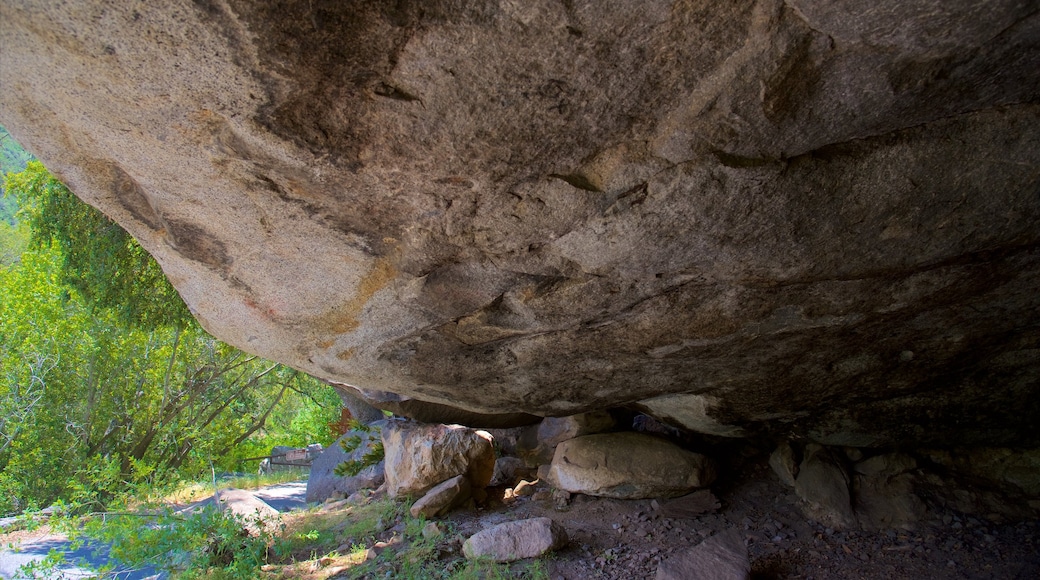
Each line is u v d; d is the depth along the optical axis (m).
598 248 1.94
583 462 4.01
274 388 13.17
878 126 1.56
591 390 3.08
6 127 1.70
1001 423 3.24
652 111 1.51
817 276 2.01
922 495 3.45
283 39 1.28
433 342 2.63
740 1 1.27
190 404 9.07
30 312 7.72
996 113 1.54
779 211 1.75
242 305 2.50
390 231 1.96
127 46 1.31
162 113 1.51
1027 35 1.29
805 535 3.39
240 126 1.49
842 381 2.89
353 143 1.55
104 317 7.70
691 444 4.18
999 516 3.28
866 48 1.33
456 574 3.13
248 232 2.02
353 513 4.47
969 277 2.06
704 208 1.73
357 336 2.61
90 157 1.80
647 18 1.29
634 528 3.58
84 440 7.89
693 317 2.32
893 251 1.89
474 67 1.38
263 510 4.58
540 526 3.33
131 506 4.52
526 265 2.06
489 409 3.44
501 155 1.60
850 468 3.68
